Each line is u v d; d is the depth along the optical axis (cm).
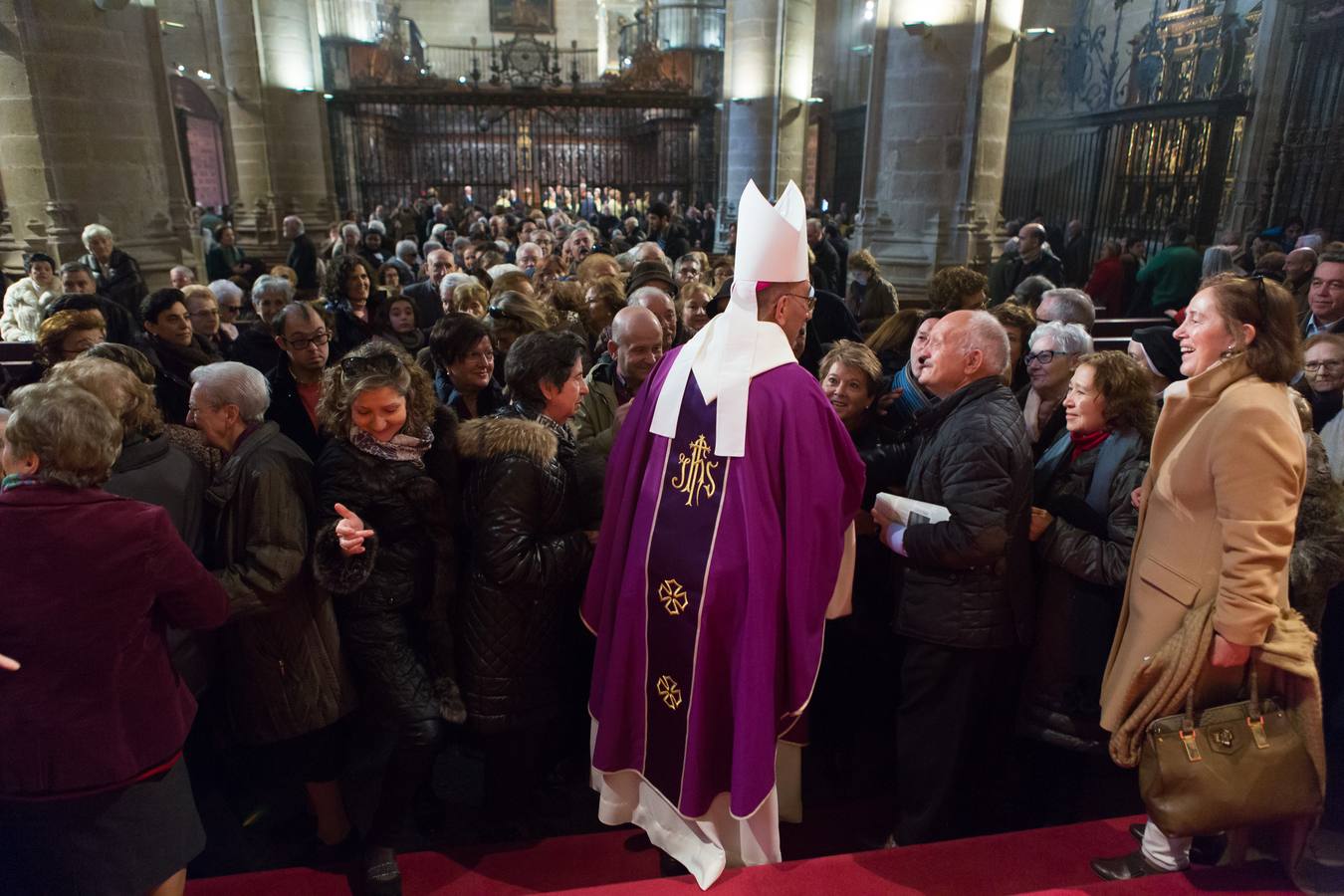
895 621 245
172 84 1764
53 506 162
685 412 202
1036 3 1641
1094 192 1362
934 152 870
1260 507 179
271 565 208
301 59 1570
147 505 172
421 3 2766
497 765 248
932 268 886
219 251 1034
